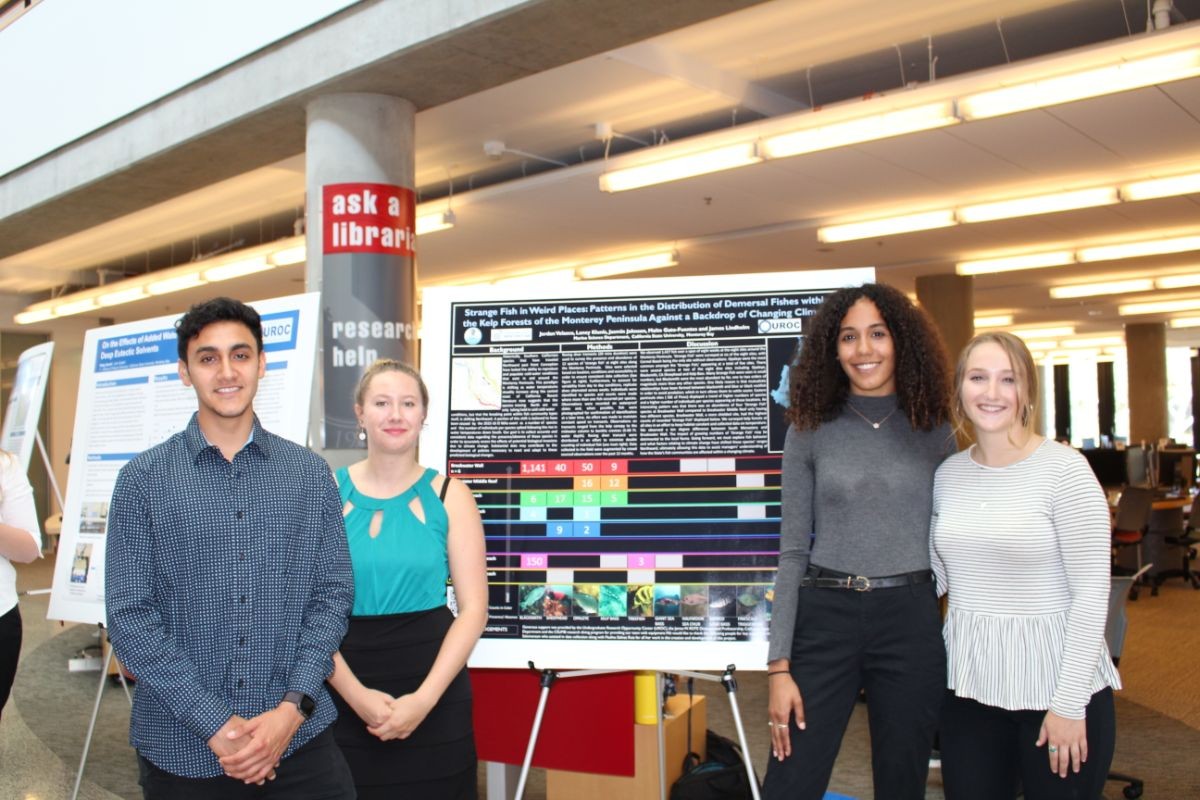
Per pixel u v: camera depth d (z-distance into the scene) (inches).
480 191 314.7
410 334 189.8
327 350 182.7
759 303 104.5
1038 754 82.6
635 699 123.2
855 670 88.0
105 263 483.8
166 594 73.3
